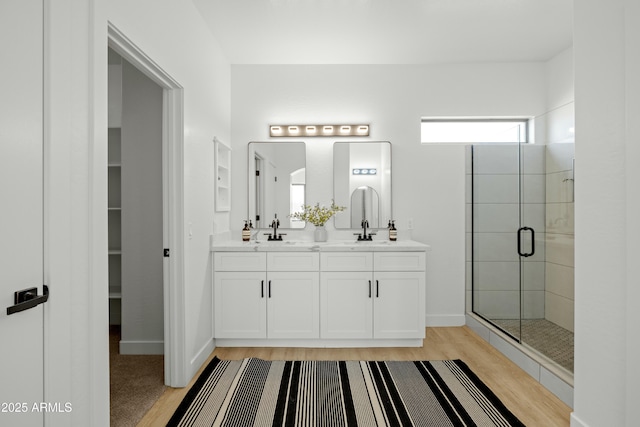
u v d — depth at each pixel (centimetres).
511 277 291
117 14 157
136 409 204
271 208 363
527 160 278
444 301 365
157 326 287
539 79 362
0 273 101
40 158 115
